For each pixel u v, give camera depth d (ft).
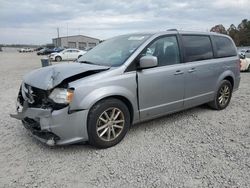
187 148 13.35
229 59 20.25
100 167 11.51
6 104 22.70
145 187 10.02
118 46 15.84
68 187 10.06
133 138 14.60
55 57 108.58
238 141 14.26
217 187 9.98
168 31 16.29
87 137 12.56
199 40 17.99
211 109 20.25
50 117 11.85
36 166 11.60
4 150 13.14
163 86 15.19
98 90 12.52
